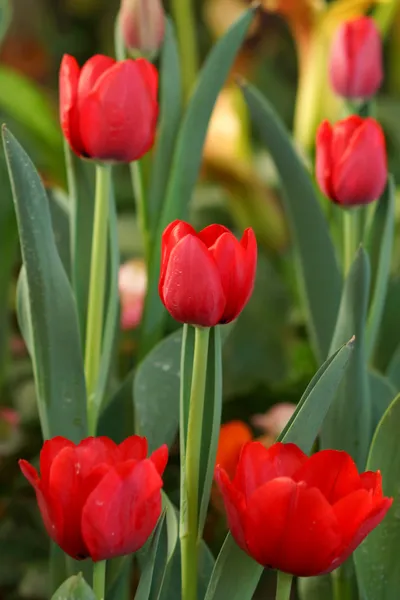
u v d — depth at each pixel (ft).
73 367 3.34
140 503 2.78
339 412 3.34
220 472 2.78
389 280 4.26
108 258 3.68
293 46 7.56
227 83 7.00
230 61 3.87
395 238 5.76
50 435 3.37
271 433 4.47
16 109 5.38
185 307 2.88
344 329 3.28
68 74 3.22
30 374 4.89
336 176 3.53
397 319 4.22
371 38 4.07
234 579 2.91
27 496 4.36
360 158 3.49
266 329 5.27
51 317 3.30
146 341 4.02
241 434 4.12
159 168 4.02
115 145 3.25
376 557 3.16
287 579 2.84
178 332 3.52
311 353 5.07
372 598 3.18
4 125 3.18
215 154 6.31
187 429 3.03
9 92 5.32
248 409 4.58
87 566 3.43
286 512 2.72
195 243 2.83
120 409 3.65
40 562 4.26
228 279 2.88
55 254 3.28
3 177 4.63
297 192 3.86
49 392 3.34
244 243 2.94
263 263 5.73
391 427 3.11
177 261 2.85
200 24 8.00
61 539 2.82
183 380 3.05
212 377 3.04
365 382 3.34
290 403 4.57
